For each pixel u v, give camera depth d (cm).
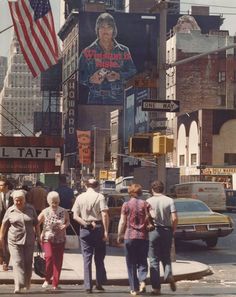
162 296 1159
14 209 1171
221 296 1173
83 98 12250
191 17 12562
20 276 1163
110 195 2327
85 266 1182
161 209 1194
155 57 12300
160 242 1190
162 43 1950
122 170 10038
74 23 12900
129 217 1167
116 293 1194
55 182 5056
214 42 9794
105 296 1148
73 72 12800
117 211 2150
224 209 4438
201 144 7400
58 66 15062
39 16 2080
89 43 12288
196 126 7581
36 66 2070
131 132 9569
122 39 12306
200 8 13288
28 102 18638
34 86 18700
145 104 1866
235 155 7450
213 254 2094
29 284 1185
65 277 1359
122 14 12338
